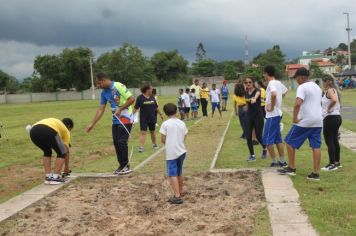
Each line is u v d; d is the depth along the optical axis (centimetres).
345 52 17425
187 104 2595
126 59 9750
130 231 663
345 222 640
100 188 935
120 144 1051
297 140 917
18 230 694
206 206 768
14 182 1057
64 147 968
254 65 11575
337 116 977
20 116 3791
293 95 5625
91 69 8888
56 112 4162
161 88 9162
